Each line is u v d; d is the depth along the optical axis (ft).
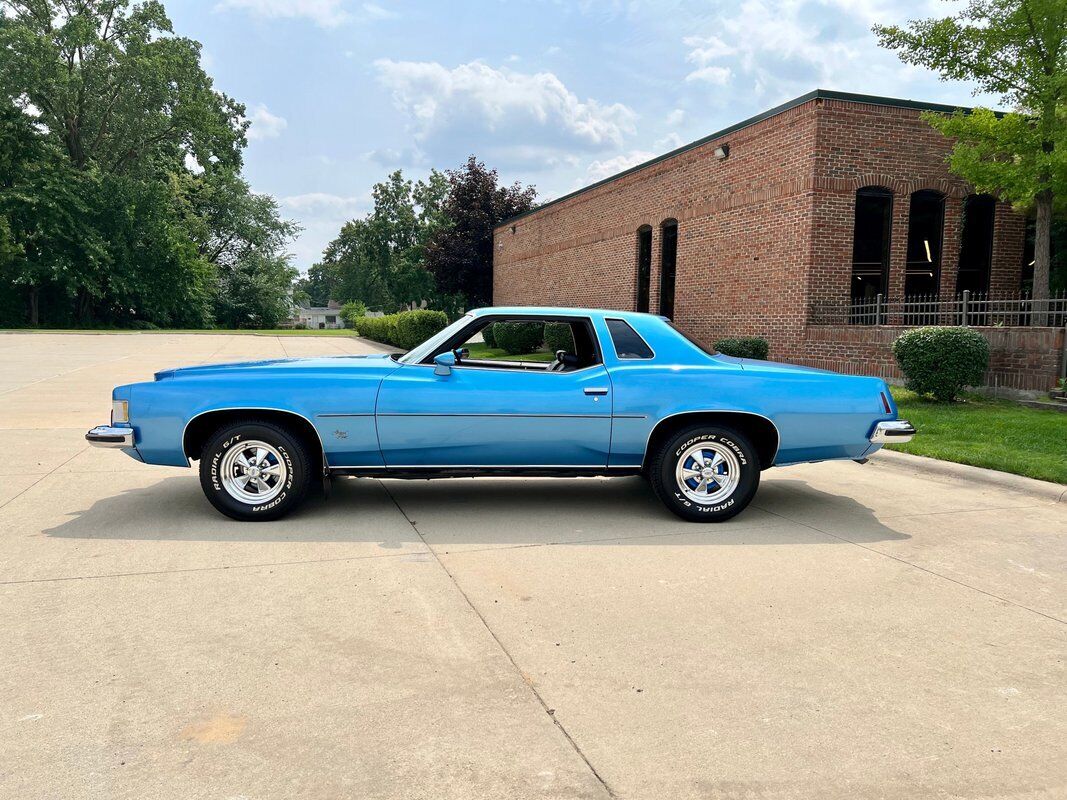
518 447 18.56
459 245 118.42
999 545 17.22
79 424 32.17
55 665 10.82
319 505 20.11
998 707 10.09
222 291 220.64
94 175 159.74
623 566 15.49
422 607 13.16
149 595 13.52
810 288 47.96
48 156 156.15
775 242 50.72
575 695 10.23
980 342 35.81
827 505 20.93
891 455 26.53
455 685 10.45
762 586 14.43
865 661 11.35
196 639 11.74
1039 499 21.63
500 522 18.69
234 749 8.85
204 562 15.34
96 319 178.09
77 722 9.37
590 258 78.02
